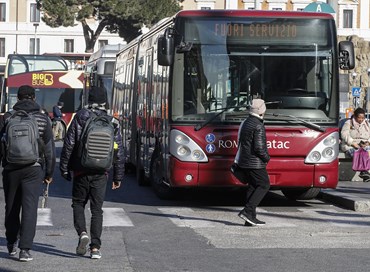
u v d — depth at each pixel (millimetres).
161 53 15172
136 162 21047
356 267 9914
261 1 81750
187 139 15156
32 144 9938
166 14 62219
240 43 15398
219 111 15203
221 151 15141
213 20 15398
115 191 19328
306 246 11453
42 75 41531
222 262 10203
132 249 11125
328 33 15531
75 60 60125
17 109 10195
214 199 17688
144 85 19938
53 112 40156
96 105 10328
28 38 89688
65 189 19672
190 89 15273
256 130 13148
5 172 10133
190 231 12828
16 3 89750
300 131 15250
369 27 86188
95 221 10258
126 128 23969
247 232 12734
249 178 13367
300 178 15250
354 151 20469
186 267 9859
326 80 15453
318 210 15812
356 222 14047
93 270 9625
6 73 41281
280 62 15398
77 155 10094
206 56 15336
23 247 10062
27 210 10070
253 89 15297
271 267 9891
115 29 64375
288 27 15469
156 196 18203
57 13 60688
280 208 16125
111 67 36250
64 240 11844
